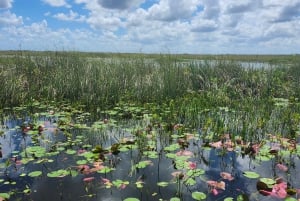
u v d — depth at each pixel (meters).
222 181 3.45
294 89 9.17
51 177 3.62
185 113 6.45
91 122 6.16
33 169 3.85
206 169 3.89
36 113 6.46
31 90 8.22
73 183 3.46
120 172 3.77
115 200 3.08
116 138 5.12
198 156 4.34
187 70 9.96
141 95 8.14
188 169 3.84
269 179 3.45
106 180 3.45
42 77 9.05
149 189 3.33
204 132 5.23
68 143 4.73
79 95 7.91
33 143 4.84
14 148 4.62
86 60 10.73
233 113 6.70
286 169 3.86
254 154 4.36
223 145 4.58
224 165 4.02
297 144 4.83
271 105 7.53
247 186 3.43
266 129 5.58
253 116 6.14
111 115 6.72
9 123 6.03
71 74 8.62
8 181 3.51
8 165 3.78
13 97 7.46
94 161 4.04
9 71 9.05
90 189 3.32
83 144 4.82
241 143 4.78
